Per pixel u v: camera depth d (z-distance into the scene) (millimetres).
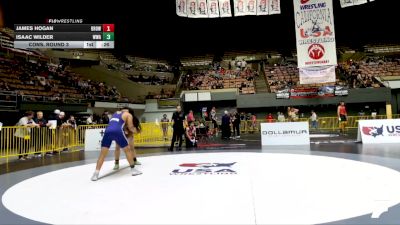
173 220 2945
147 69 33500
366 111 24250
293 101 24391
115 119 5504
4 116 15336
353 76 25766
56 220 3070
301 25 13859
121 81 27797
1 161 8883
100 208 3424
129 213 3209
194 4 13773
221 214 3082
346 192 3855
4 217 3215
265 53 37875
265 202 3475
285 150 9188
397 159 6742
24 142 9797
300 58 13891
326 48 13594
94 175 5137
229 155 8172
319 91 23969
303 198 3611
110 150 12023
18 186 4953
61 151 11578
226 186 4320
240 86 27656
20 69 19922
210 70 33062
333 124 21172
